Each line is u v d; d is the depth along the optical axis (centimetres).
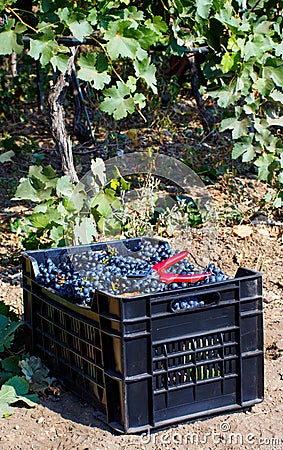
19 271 473
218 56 378
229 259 487
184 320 287
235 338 298
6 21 356
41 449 279
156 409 286
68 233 407
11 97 823
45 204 427
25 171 658
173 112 777
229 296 295
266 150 415
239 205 567
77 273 325
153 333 282
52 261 360
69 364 317
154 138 705
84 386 309
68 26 327
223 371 297
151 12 392
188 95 845
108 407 289
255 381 305
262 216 549
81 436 285
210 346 293
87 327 298
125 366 278
